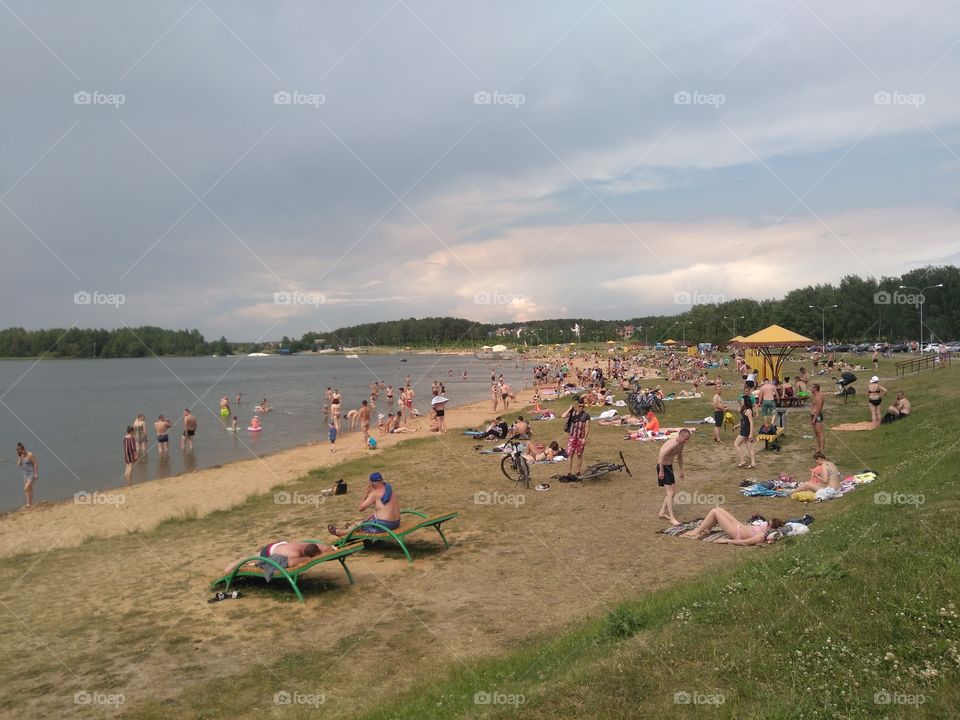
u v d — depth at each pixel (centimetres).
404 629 749
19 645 744
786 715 427
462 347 19775
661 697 459
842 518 910
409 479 1734
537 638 692
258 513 1431
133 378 10769
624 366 7388
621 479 1584
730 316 11925
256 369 14150
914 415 2048
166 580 977
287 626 774
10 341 13525
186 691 620
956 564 587
